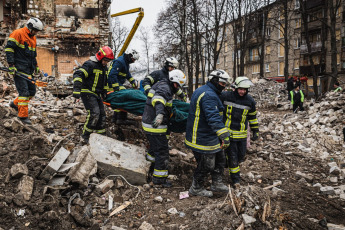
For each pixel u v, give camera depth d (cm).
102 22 1855
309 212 400
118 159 447
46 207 334
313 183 527
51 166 378
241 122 457
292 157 654
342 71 2855
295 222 357
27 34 514
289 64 3503
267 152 662
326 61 2952
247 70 4088
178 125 496
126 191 416
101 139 464
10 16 1772
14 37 493
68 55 1833
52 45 1812
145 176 442
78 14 1834
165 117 438
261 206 354
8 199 327
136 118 672
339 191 479
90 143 449
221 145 399
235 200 353
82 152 411
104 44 1873
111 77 544
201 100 391
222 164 430
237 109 450
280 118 1087
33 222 316
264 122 1020
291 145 740
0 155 401
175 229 339
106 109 738
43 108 675
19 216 319
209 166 403
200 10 2173
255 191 372
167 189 444
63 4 1816
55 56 1817
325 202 442
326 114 908
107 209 375
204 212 352
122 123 621
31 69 541
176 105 520
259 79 2780
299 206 415
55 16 1809
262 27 3541
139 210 384
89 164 407
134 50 577
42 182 372
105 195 393
